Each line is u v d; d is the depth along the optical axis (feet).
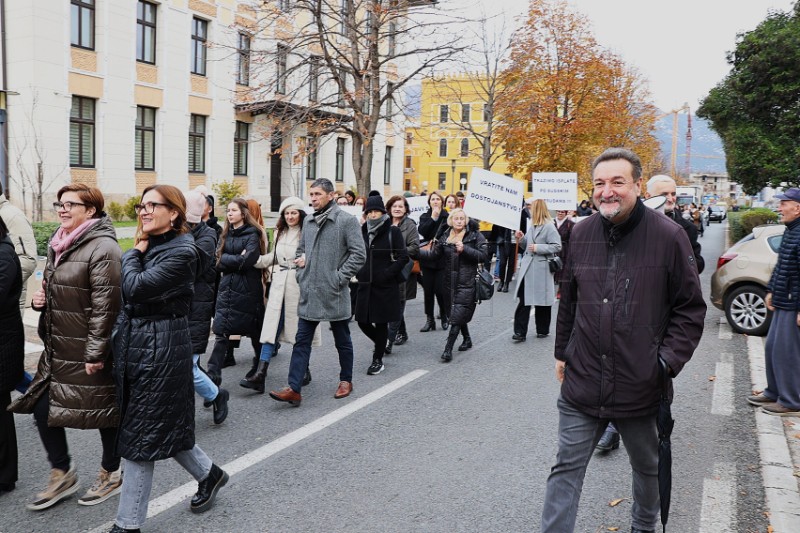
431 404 19.39
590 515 12.55
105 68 79.87
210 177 96.63
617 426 10.13
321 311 18.84
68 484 12.87
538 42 82.89
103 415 12.35
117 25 81.00
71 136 77.36
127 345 11.13
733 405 19.48
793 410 18.53
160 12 86.79
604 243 9.83
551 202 32.78
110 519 12.22
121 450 11.02
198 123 95.50
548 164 84.38
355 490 13.48
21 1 71.77
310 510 12.60
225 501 12.96
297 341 19.15
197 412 18.52
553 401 19.75
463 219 24.91
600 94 86.63
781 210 18.79
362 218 33.42
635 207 9.64
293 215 21.13
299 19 65.72
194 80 92.89
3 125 73.46
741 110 63.16
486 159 83.20
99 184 80.23
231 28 56.75
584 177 93.15
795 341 18.43
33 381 12.76
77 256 12.32
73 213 12.57
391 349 26.27
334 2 57.52
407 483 13.83
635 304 9.52
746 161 61.05
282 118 54.95
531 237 28.22
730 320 30.83
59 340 12.33
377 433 16.85
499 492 13.44
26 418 17.99
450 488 13.61
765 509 12.79
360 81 50.98
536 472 14.46
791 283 18.42
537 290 27.94
